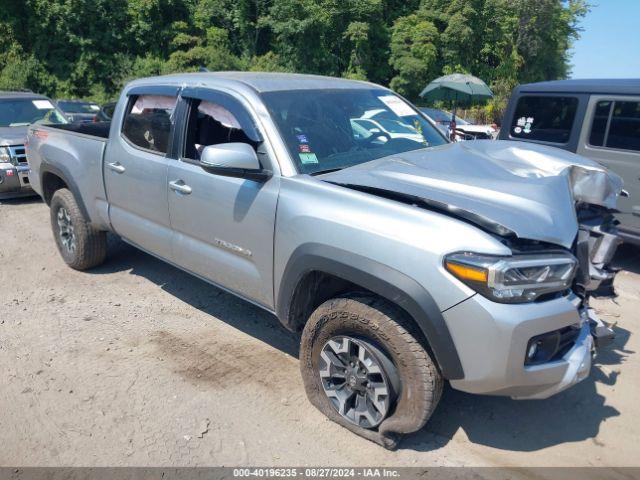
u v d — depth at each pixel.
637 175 6.10
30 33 31.84
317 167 3.42
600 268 3.32
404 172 3.12
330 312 3.05
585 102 6.57
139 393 3.57
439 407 3.47
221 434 3.19
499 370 2.58
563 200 2.90
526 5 37.88
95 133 6.05
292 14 34.50
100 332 4.37
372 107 4.08
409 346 2.78
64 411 3.39
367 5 35.91
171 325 4.50
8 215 7.89
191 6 36.31
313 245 3.04
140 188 4.37
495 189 2.88
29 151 5.98
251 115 3.58
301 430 3.23
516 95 7.39
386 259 2.75
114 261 5.91
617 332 4.51
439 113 16.31
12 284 5.34
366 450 3.07
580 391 3.65
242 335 4.35
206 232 3.84
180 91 4.13
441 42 37.03
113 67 33.00
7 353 4.04
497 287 2.52
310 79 4.13
